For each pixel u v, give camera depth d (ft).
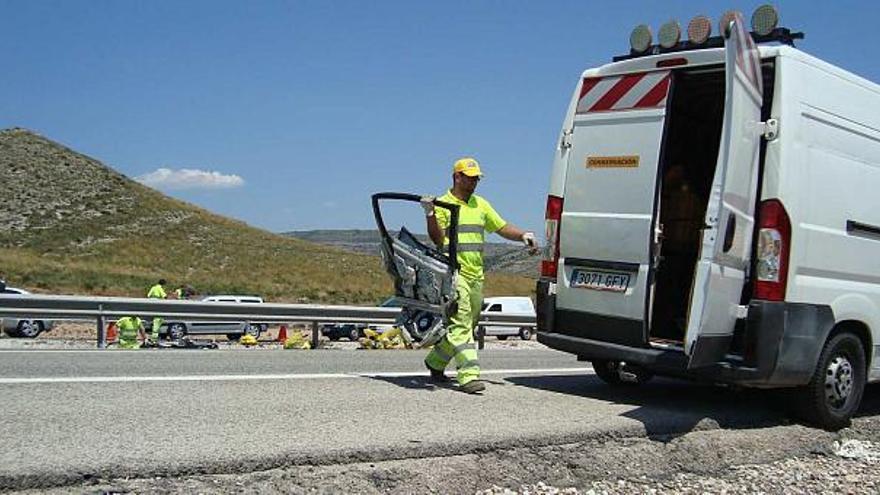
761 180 22.41
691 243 27.32
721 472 20.15
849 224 24.25
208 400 22.48
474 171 25.89
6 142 309.22
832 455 22.31
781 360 22.35
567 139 25.80
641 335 23.77
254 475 16.29
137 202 285.23
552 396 25.89
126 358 32.27
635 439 21.13
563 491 17.83
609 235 24.45
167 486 15.47
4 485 14.65
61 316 45.09
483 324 57.11
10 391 22.99
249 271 237.86
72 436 17.67
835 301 23.79
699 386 30.35
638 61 24.39
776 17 23.13
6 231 242.17
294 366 31.42
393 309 54.65
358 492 16.17
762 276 22.26
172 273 222.69
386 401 23.35
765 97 22.74
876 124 25.50
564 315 25.53
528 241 25.91
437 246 25.96
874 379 25.62
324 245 307.99
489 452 18.92
